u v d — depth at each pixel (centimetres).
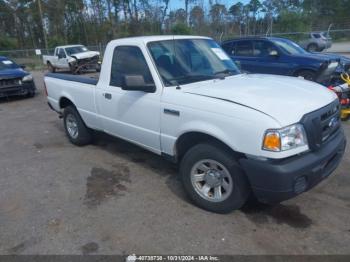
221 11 3850
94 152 534
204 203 337
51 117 816
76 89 511
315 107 296
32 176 447
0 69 1099
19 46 6019
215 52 432
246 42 961
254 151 278
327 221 313
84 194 388
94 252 284
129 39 407
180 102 334
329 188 374
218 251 279
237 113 287
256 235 297
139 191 390
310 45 2361
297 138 274
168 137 357
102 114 463
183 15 3975
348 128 596
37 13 5166
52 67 2148
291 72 861
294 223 312
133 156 508
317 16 5353
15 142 612
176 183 409
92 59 1823
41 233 314
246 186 308
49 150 555
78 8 4988
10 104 1024
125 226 319
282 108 281
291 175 269
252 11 4591
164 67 370
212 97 315
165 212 341
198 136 332
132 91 395
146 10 4362
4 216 347
